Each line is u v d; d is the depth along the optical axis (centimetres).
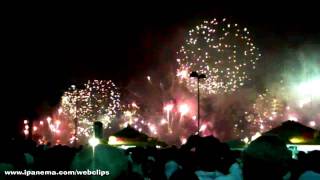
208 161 655
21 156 789
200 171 644
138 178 623
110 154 603
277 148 339
